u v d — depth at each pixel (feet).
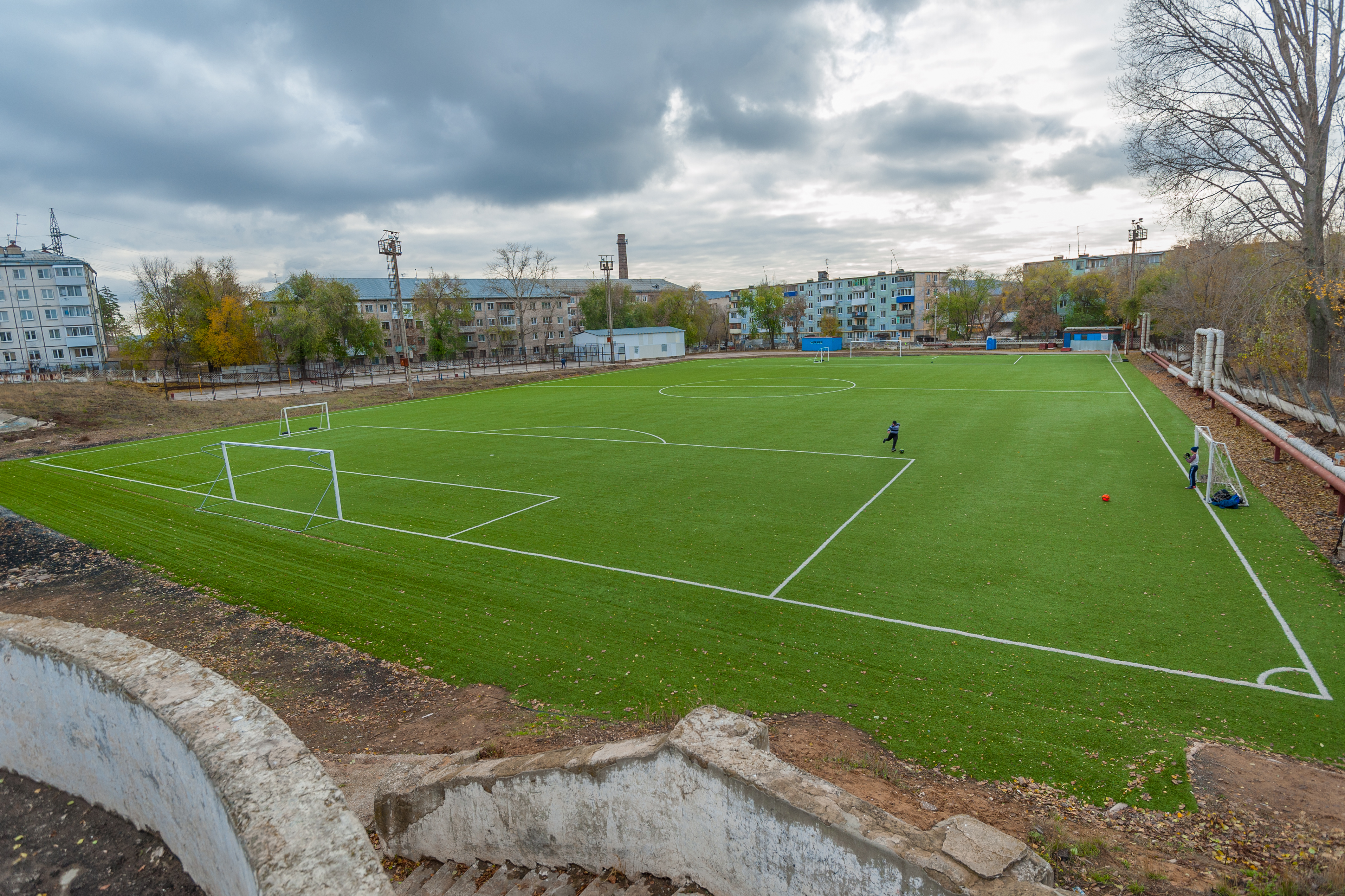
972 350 285.02
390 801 22.02
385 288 330.95
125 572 50.93
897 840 12.80
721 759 15.11
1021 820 21.24
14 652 18.70
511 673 34.40
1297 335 92.38
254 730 14.61
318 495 69.67
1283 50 85.66
